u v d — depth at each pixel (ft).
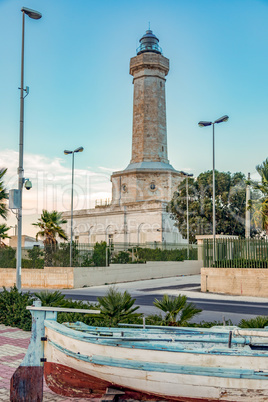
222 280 82.89
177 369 20.17
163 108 197.26
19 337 40.70
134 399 23.13
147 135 193.36
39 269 108.88
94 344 21.68
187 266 137.18
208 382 19.89
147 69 194.29
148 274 123.34
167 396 21.53
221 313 54.90
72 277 102.01
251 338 21.93
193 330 26.04
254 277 78.69
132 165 195.00
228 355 19.66
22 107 67.10
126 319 35.78
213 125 97.09
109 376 21.93
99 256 111.65
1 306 49.01
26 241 172.86
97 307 40.42
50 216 119.75
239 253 82.17
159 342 21.61
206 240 87.71
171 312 36.06
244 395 19.72
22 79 67.36
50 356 24.20
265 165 104.12
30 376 23.45
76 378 24.16
